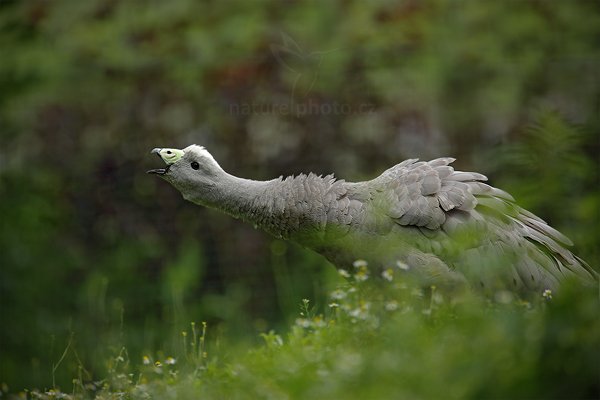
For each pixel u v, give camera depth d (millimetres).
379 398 7172
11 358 16578
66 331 16562
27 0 20297
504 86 17703
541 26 19172
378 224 10508
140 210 17859
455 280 10305
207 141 17938
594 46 19219
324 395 7539
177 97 18328
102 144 18297
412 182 10547
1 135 18672
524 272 10438
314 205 10797
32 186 18203
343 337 9047
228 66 18312
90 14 20156
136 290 17156
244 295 16844
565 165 12594
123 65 18766
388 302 9641
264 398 8023
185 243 17484
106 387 10188
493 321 7539
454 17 19141
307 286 16234
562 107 17141
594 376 6426
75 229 17953
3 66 19297
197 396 8695
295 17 19219
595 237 10797
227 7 19703
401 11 19109
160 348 15141
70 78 18828
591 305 6660
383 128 17547
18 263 17453
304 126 17609
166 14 19734
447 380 7004
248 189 11344
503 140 17203
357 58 17859
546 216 12789
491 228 10477
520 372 6672
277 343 10016
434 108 17641
